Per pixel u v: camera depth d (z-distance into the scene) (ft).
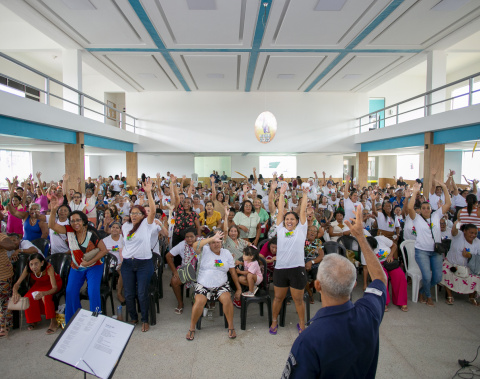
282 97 44.52
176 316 12.81
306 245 14.28
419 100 53.93
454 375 8.92
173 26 25.49
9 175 45.85
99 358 5.74
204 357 9.86
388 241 14.56
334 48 29.81
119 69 35.27
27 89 43.39
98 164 64.59
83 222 10.63
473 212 16.37
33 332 11.37
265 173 62.85
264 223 18.92
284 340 10.94
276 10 22.94
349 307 4.58
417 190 13.89
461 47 33.91
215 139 44.42
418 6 22.58
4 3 21.76
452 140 25.59
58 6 22.43
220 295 11.12
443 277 14.20
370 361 4.43
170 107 44.19
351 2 21.98
